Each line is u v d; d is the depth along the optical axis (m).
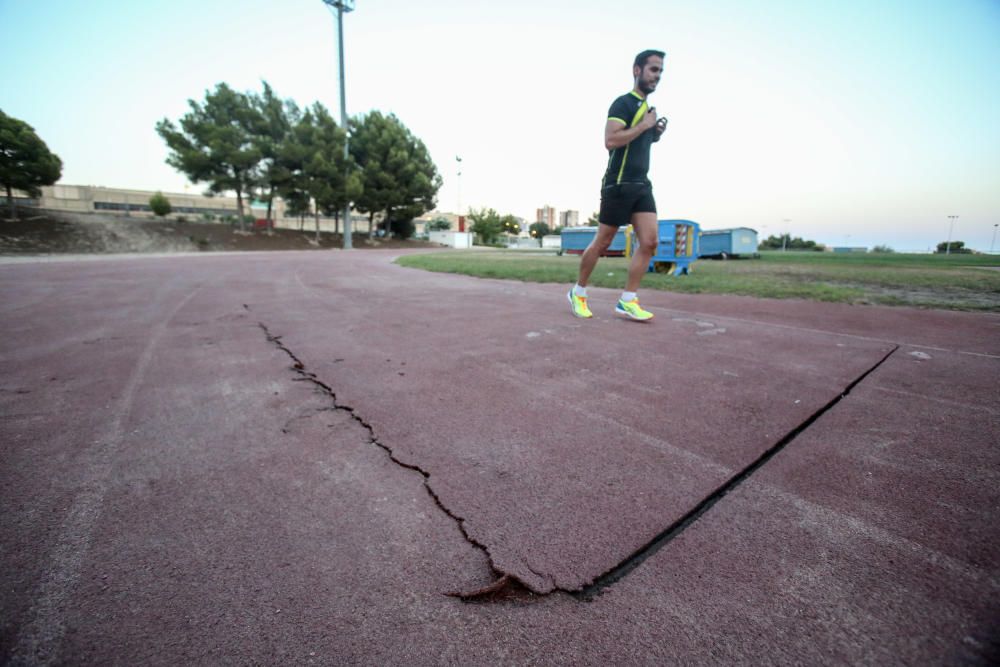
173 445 1.57
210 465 1.43
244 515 1.17
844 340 3.12
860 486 1.28
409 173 37.31
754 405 1.91
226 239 27.84
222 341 3.16
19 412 1.87
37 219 23.27
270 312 4.35
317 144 29.27
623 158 3.56
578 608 0.88
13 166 22.47
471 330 3.49
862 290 5.96
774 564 0.98
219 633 0.83
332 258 16.44
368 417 1.81
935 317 3.99
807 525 1.11
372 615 0.87
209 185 27.41
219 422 1.77
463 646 0.80
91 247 22.39
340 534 1.10
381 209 37.38
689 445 1.55
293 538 1.08
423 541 1.07
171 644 0.80
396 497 1.25
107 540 1.07
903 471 1.36
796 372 2.38
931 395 2.02
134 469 1.40
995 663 0.74
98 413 1.86
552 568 0.98
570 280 7.34
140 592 0.92
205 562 1.00
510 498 1.24
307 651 0.79
